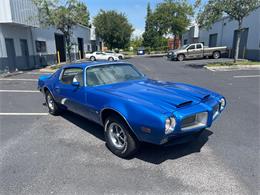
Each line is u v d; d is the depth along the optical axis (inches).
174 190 108.0
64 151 150.9
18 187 113.3
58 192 108.6
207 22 588.1
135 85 162.4
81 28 1309.1
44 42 847.1
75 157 142.3
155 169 126.5
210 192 106.0
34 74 584.7
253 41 745.6
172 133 117.6
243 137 166.4
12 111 252.8
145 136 121.8
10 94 345.7
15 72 620.7
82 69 173.0
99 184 114.0
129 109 126.4
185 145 154.4
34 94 343.0
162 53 1825.8
